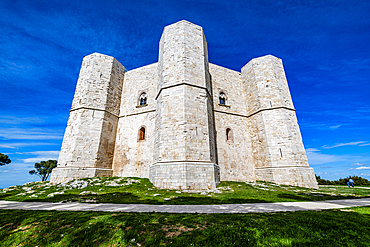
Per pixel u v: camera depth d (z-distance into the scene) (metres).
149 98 23.53
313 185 18.67
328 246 5.15
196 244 5.21
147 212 7.91
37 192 14.83
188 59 19.06
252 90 24.50
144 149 21.52
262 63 24.17
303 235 5.68
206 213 7.67
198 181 14.90
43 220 7.33
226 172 21.20
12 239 6.28
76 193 13.77
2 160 34.97
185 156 15.41
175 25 20.83
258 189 15.43
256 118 23.25
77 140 19.83
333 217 7.03
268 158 20.69
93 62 23.39
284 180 19.09
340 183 34.69
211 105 21.45
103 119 21.97
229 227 6.09
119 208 8.97
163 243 5.39
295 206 9.24
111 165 22.28
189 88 17.95
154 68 24.77
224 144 22.31
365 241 5.39
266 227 6.09
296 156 19.58
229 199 11.28
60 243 5.89
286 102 22.20
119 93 25.44
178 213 7.70
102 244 5.68
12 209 9.27
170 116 17.27
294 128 21.20
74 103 22.22
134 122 23.41
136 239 5.70
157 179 15.52
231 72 26.52
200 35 21.17
